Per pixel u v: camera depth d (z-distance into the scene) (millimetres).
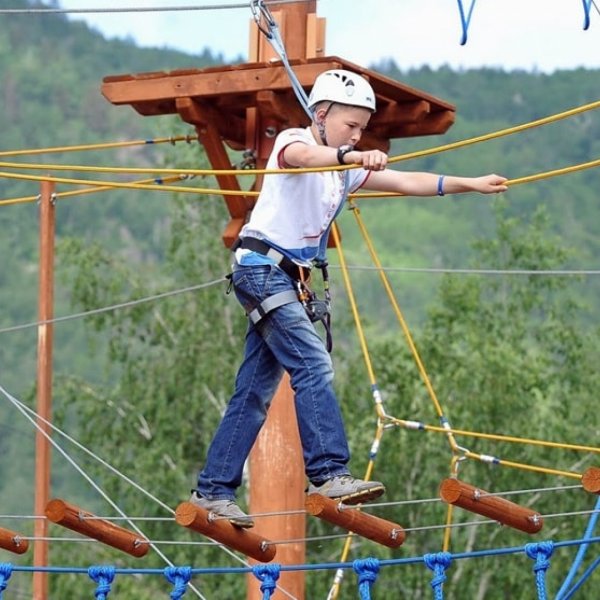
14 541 15148
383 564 13492
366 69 19297
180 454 42938
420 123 20703
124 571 13906
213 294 45188
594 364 45312
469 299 44500
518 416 41031
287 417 19531
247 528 14742
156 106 20344
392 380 41969
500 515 14602
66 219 192000
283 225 14164
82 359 146375
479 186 14242
